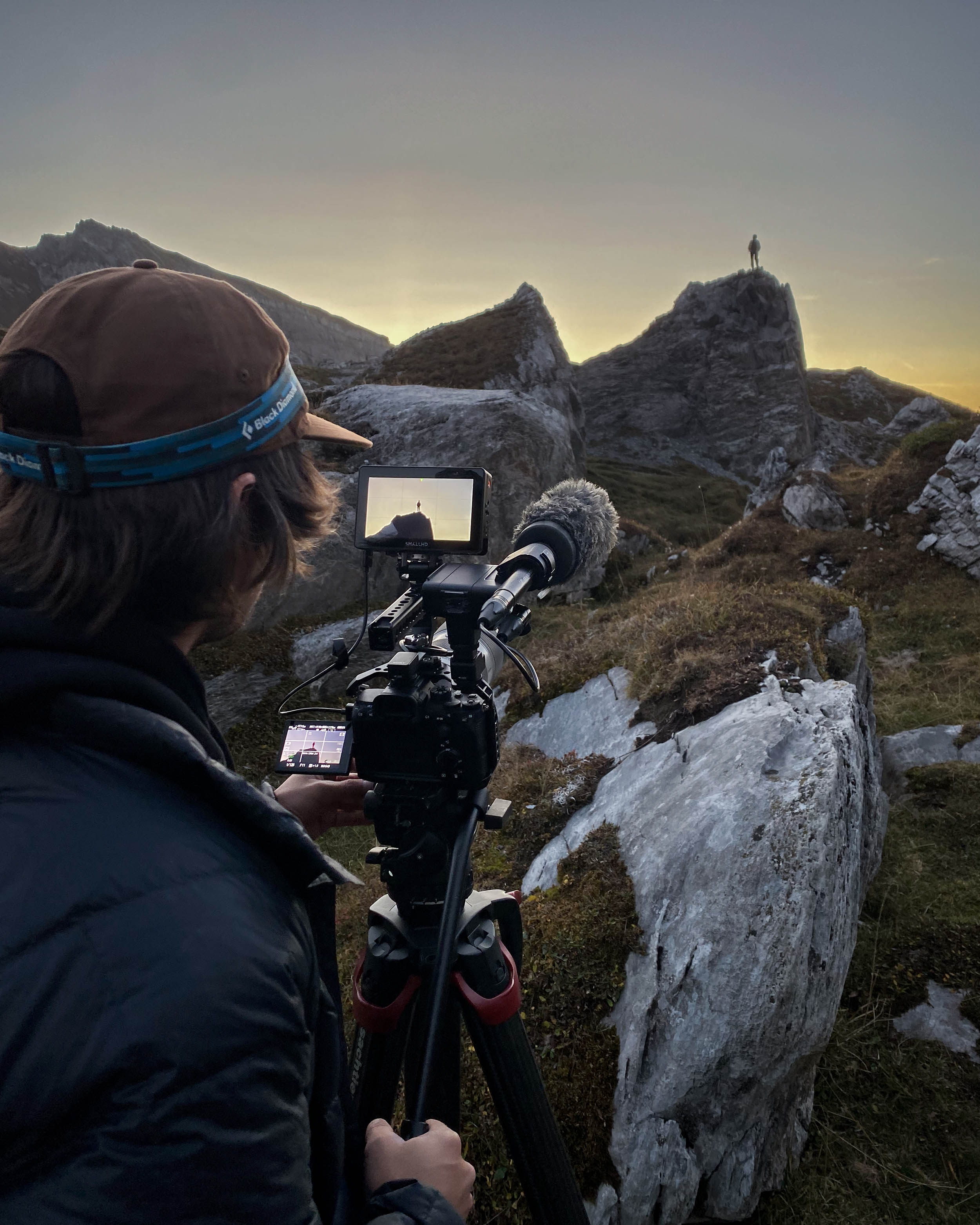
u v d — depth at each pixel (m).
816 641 4.03
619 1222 2.11
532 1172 1.45
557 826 3.49
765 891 2.33
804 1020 2.24
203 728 0.81
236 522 0.77
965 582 9.54
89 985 0.56
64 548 0.70
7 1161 0.55
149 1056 0.55
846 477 12.76
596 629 5.70
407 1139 0.94
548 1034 2.47
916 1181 2.41
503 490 9.59
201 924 0.61
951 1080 2.76
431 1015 1.12
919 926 3.39
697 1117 2.20
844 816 2.62
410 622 1.35
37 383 0.69
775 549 11.24
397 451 10.08
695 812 2.71
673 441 40.69
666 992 2.31
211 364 0.74
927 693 6.68
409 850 1.30
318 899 0.87
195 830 0.68
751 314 42.72
